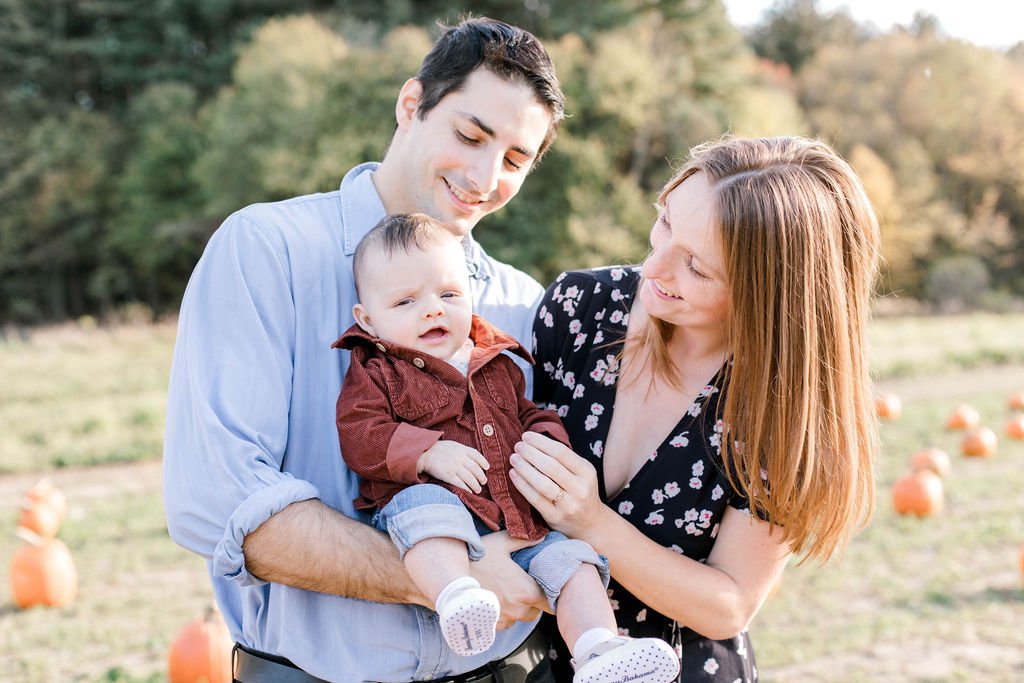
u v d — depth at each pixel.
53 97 39.88
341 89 29.28
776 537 2.41
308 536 1.98
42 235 36.53
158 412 12.81
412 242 2.27
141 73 39.03
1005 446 11.20
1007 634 5.64
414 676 2.16
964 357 18.95
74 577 6.40
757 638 5.60
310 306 2.27
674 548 2.46
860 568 6.79
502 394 2.38
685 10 33.53
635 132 29.81
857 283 2.34
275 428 2.13
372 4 35.75
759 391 2.26
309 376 2.26
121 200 36.00
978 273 35.25
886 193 35.62
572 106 28.70
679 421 2.47
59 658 5.39
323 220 2.38
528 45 2.36
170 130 35.62
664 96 30.06
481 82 2.30
